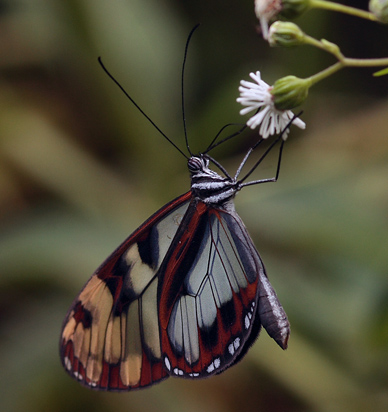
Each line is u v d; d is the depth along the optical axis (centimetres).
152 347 41
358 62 39
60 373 46
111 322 41
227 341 41
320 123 49
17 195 48
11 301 47
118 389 41
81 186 48
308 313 45
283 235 46
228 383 47
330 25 50
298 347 45
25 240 46
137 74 48
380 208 46
